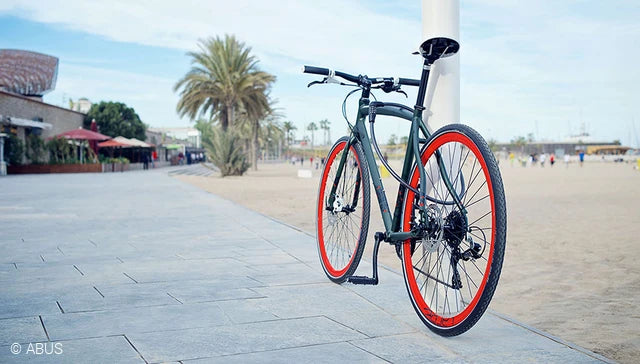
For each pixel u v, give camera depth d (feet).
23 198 38.04
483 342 7.84
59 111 121.60
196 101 113.09
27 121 95.81
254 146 149.38
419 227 8.30
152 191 47.60
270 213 33.63
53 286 11.31
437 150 8.30
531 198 46.55
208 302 9.97
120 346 7.45
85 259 14.83
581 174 107.65
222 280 11.99
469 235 7.54
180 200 37.83
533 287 14.11
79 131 108.88
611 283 14.53
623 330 10.16
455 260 7.67
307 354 7.24
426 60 8.82
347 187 11.43
